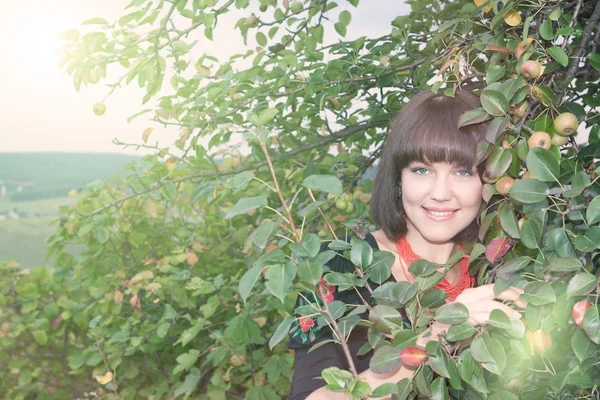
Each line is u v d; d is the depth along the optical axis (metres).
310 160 2.71
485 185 1.33
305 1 2.68
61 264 3.91
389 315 1.10
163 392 3.87
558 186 1.20
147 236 4.00
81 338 4.34
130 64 2.21
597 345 1.03
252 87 2.53
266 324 3.70
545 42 1.40
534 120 1.27
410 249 1.58
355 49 2.43
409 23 2.53
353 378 1.02
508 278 1.12
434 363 1.04
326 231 2.85
